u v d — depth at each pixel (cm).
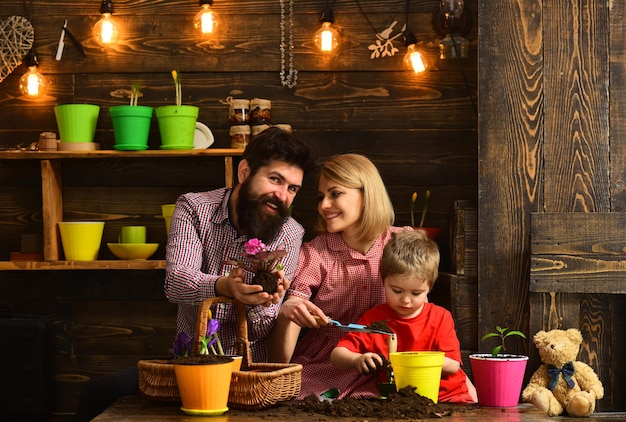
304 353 222
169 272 192
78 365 293
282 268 175
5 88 294
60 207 289
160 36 293
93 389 218
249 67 292
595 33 239
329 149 291
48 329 283
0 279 293
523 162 238
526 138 238
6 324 277
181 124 274
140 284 293
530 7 239
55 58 293
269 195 197
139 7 293
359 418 155
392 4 292
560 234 231
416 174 290
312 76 292
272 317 204
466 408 168
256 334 209
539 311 233
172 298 192
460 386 196
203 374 153
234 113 279
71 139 279
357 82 291
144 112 275
